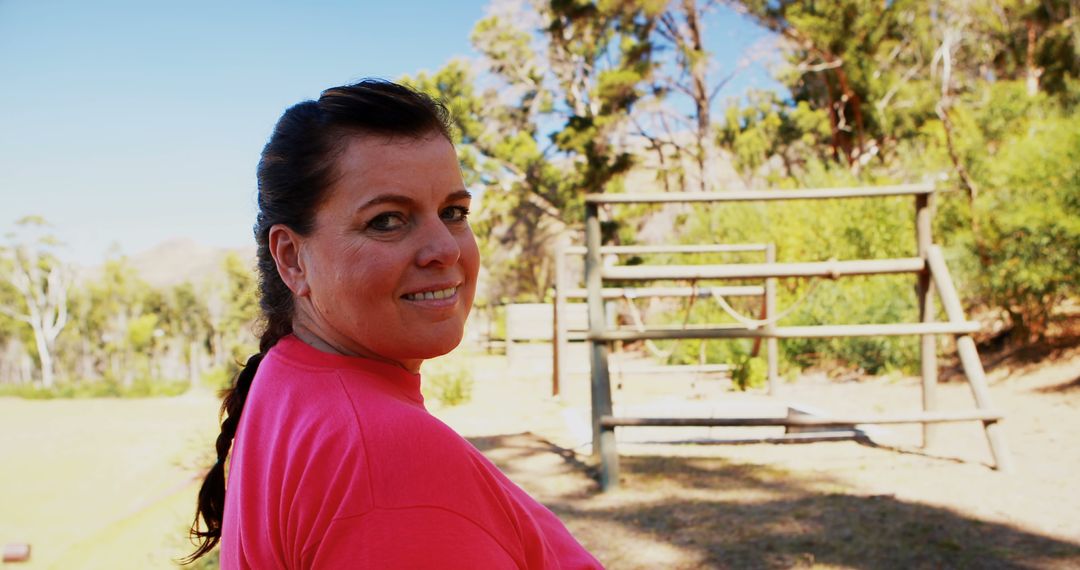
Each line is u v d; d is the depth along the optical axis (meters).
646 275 5.57
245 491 0.99
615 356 15.98
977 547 3.86
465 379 10.46
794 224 12.61
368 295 0.98
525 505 1.22
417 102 1.02
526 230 32.16
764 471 5.52
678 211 22.45
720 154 25.25
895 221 11.27
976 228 8.99
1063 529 4.03
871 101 18.41
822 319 10.79
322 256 1.00
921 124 18.69
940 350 9.85
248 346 17.33
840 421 5.08
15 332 80.75
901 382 9.29
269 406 1.00
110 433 9.95
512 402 9.93
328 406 0.90
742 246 8.82
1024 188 8.38
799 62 20.19
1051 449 5.61
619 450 6.41
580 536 4.35
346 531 0.80
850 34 17.23
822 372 10.65
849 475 5.27
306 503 0.84
